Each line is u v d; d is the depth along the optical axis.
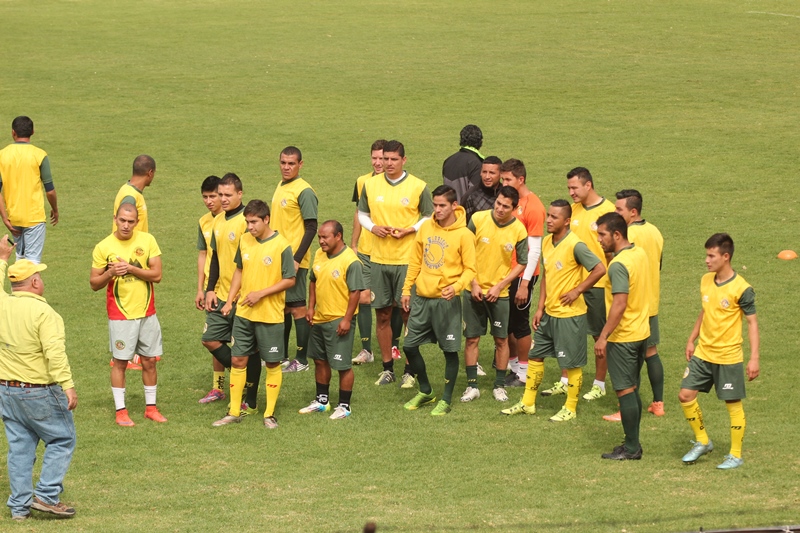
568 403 23.97
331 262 23.59
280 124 62.78
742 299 19.94
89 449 21.91
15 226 32.44
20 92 70.81
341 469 20.69
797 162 52.00
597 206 25.02
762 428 22.80
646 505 17.98
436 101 68.44
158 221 44.50
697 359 20.64
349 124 62.50
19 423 18.11
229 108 67.00
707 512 17.38
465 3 109.44
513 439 22.58
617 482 19.50
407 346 24.75
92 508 18.52
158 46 88.44
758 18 96.44
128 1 113.56
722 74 74.50
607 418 23.86
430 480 19.91
